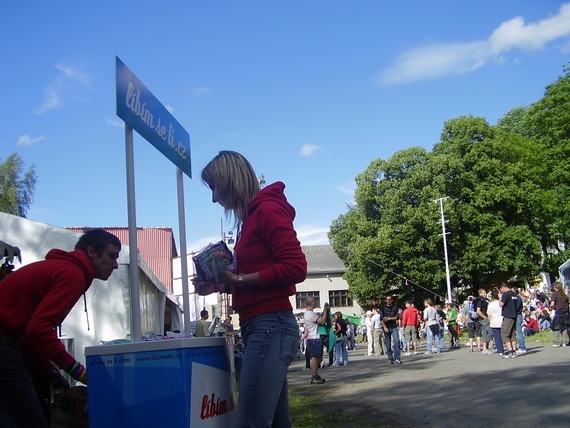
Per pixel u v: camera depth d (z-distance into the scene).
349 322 33.72
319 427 7.24
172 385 2.79
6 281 3.31
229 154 3.22
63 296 3.19
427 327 22.36
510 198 45.31
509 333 16.25
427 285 46.94
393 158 48.66
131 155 4.00
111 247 3.57
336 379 14.14
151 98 4.37
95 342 11.66
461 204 46.44
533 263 46.09
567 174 44.41
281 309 2.96
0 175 35.38
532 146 48.28
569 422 6.60
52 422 3.44
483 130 47.34
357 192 49.84
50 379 3.70
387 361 19.58
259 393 2.87
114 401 2.82
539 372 11.59
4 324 3.23
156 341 2.84
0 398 3.20
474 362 15.59
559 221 45.50
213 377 3.02
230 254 3.03
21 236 11.48
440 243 46.66
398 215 47.50
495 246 45.94
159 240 33.19
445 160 46.16
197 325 17.45
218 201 3.26
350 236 52.06
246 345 2.98
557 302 19.03
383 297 47.16
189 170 5.38
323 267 68.69
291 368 19.78
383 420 7.50
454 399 8.92
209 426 2.93
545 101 47.03
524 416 7.10
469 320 20.92
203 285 3.09
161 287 15.48
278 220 2.96
